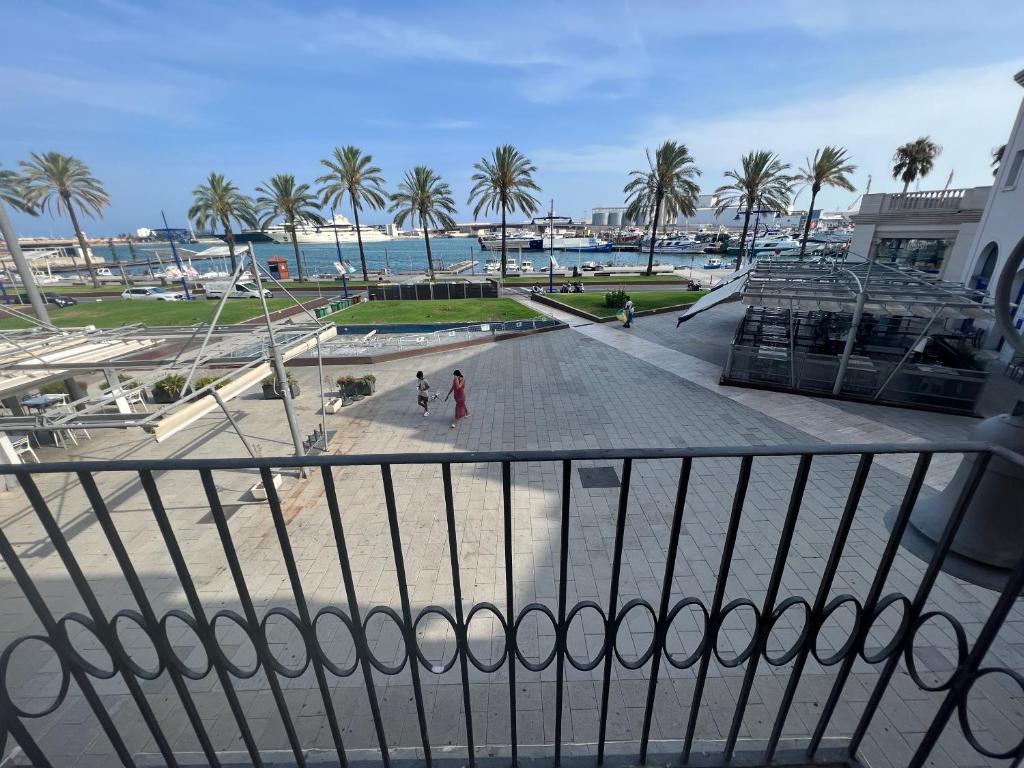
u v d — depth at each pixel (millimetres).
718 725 3475
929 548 1539
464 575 5234
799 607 4625
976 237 14234
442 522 6238
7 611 5090
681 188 34688
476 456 1340
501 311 25234
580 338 17953
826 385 10812
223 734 3588
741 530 5844
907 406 9930
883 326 13227
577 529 5977
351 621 1614
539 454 1355
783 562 1513
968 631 4332
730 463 7582
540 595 4898
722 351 15328
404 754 2189
